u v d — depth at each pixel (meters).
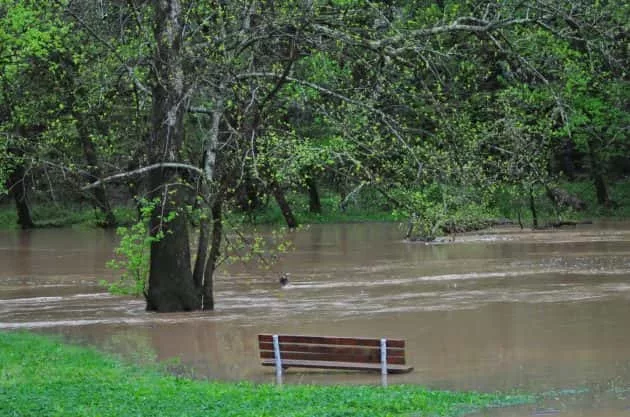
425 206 29.25
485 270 43.03
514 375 21.84
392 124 29.59
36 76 37.56
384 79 30.34
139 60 32.34
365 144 29.47
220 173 33.09
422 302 33.88
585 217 76.38
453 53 32.09
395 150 29.59
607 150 76.69
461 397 19.53
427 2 42.59
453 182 31.94
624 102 65.44
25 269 49.62
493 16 32.03
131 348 26.88
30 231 80.06
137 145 37.66
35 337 28.30
